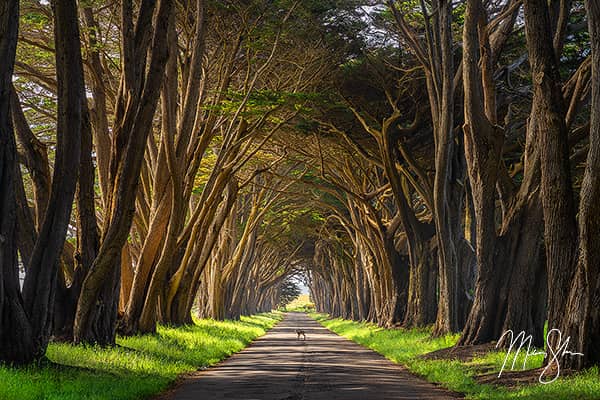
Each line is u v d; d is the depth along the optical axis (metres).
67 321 20.56
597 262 15.68
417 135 35.66
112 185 21.25
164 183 28.09
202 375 19.14
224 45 29.09
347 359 26.39
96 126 24.78
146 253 28.12
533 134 23.30
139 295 27.95
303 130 35.38
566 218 16.64
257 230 64.81
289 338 45.47
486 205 23.70
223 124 34.97
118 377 15.20
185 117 26.42
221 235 56.84
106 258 19.69
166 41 18.72
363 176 45.81
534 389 14.09
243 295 77.25
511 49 30.33
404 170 37.53
